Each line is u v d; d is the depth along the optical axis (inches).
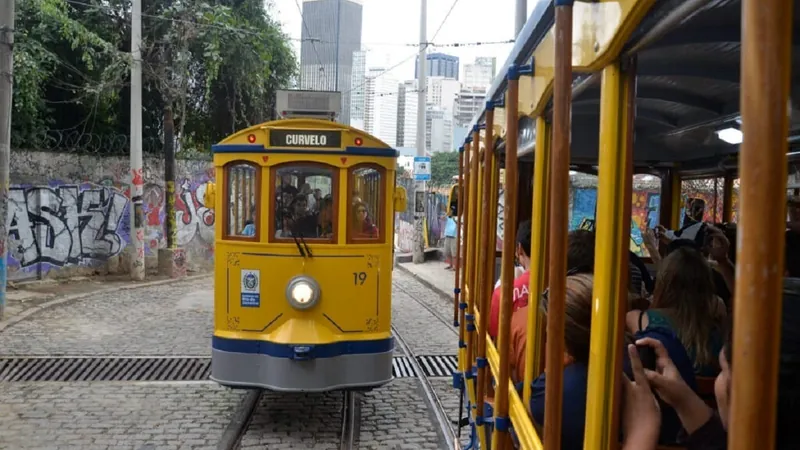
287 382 227.3
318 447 221.9
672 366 75.4
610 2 65.6
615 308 68.6
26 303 458.6
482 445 150.7
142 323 414.3
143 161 658.2
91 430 231.8
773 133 32.4
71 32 567.2
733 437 34.0
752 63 32.7
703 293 99.1
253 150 231.5
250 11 753.0
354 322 234.5
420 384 296.5
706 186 235.9
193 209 731.4
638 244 250.7
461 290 248.7
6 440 220.4
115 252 625.3
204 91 753.0
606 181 68.7
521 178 245.6
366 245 235.8
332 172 233.1
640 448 68.7
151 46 624.7
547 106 98.5
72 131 641.0
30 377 295.9
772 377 33.0
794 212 114.6
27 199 532.7
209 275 673.6
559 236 72.3
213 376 235.0
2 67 397.1
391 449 221.8
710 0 51.4
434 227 938.7
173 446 218.7
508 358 109.3
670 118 174.7
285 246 231.3
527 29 101.0
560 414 73.4
